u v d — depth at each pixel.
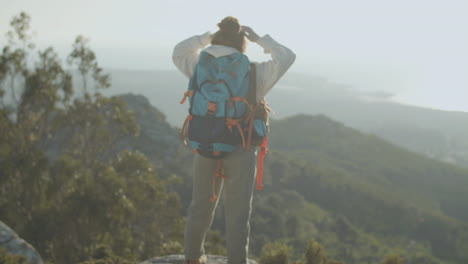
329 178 126.25
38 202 24.22
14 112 27.20
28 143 26.27
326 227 94.19
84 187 22.98
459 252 104.56
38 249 22.47
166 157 87.06
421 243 107.06
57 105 28.45
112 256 10.91
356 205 115.81
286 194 107.06
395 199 122.94
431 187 170.38
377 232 106.44
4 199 23.62
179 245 28.47
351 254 84.00
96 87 30.31
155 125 95.31
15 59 27.27
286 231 84.81
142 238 29.11
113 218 23.14
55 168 24.94
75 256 22.61
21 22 27.66
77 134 29.67
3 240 8.23
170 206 30.33
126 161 28.61
